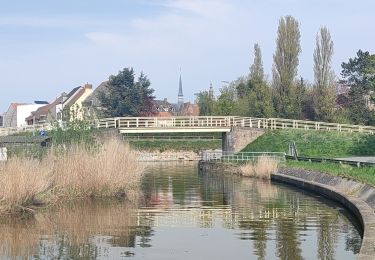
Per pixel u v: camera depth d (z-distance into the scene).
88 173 30.09
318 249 17.83
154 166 67.00
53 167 29.55
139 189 34.09
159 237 20.12
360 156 57.47
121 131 58.88
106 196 30.47
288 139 61.31
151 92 90.25
